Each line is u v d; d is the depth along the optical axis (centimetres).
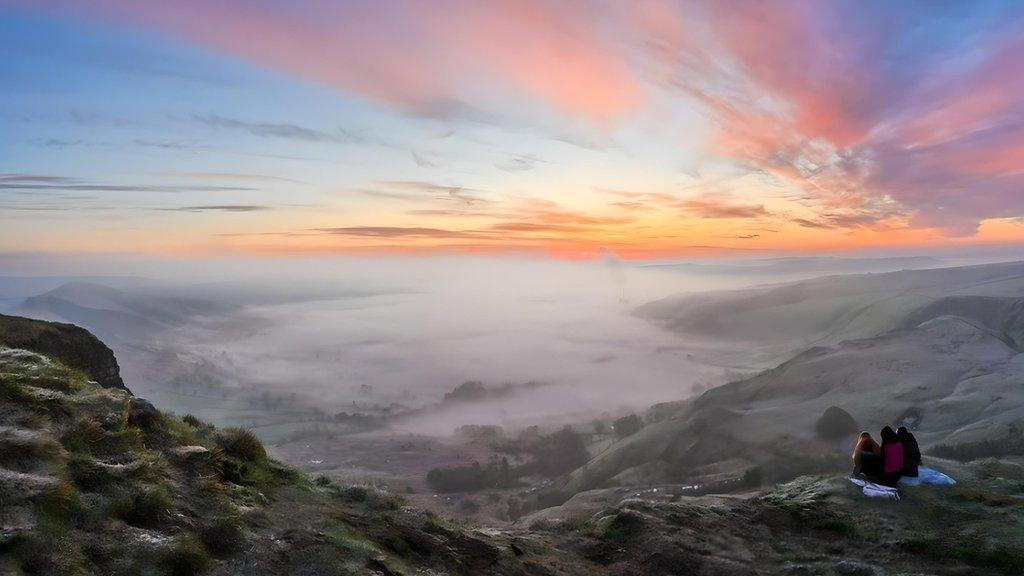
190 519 728
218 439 1012
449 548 937
